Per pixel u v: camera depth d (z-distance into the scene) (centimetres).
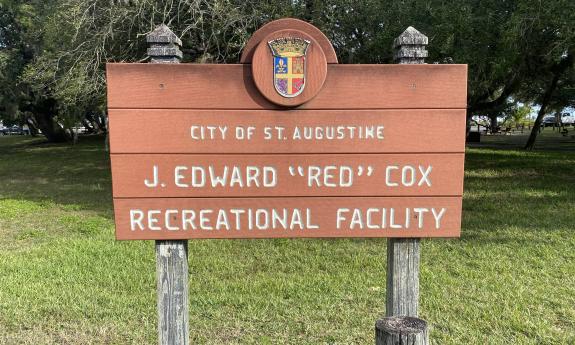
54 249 551
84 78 897
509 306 388
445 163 249
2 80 1727
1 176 1335
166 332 252
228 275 472
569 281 438
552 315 371
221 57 959
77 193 996
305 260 511
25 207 826
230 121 243
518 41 813
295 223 249
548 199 816
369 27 921
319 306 394
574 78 1423
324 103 244
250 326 363
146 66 238
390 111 246
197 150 243
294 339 345
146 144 241
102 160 1709
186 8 872
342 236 249
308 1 909
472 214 711
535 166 1266
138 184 243
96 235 621
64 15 908
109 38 920
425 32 838
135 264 496
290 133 245
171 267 250
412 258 256
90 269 483
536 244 549
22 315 377
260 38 239
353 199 249
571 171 1161
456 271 468
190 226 246
